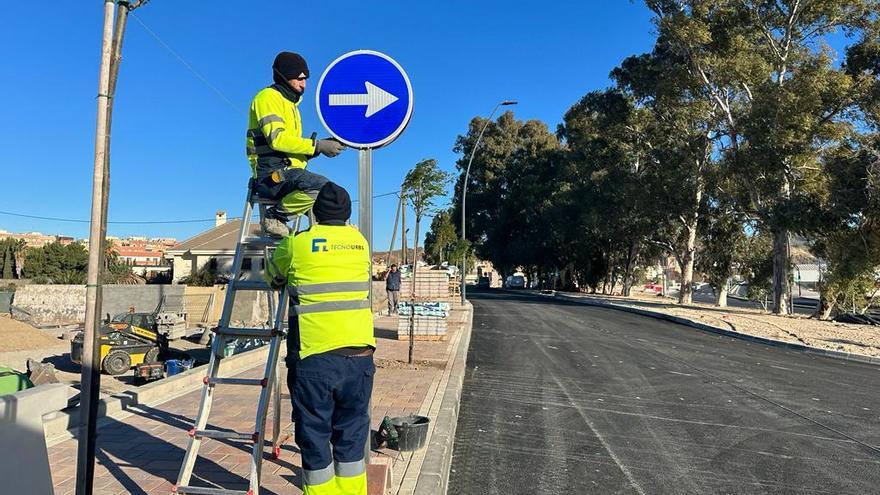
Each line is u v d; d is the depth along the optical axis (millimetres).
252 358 10602
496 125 67562
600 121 40688
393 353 12367
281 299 3965
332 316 3398
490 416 7797
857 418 8258
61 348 22047
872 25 27625
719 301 40906
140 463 4988
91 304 3246
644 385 10156
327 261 3443
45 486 2818
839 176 25328
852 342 17609
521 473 5652
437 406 7434
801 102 25797
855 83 26594
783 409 8664
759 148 27469
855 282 26688
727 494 5238
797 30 29547
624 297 49625
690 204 36906
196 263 44656
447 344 14102
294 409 3459
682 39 29656
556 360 12727
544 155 58719
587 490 5254
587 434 7035
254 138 4031
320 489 3406
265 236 4219
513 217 62625
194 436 3797
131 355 17938
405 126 4512
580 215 46906
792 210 27156
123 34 3305
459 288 29641
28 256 53219
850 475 5820
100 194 3230
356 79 4555
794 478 5688
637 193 38094
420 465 5227
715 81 30891
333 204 3578
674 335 18844
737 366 12797
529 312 26797
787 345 17094
